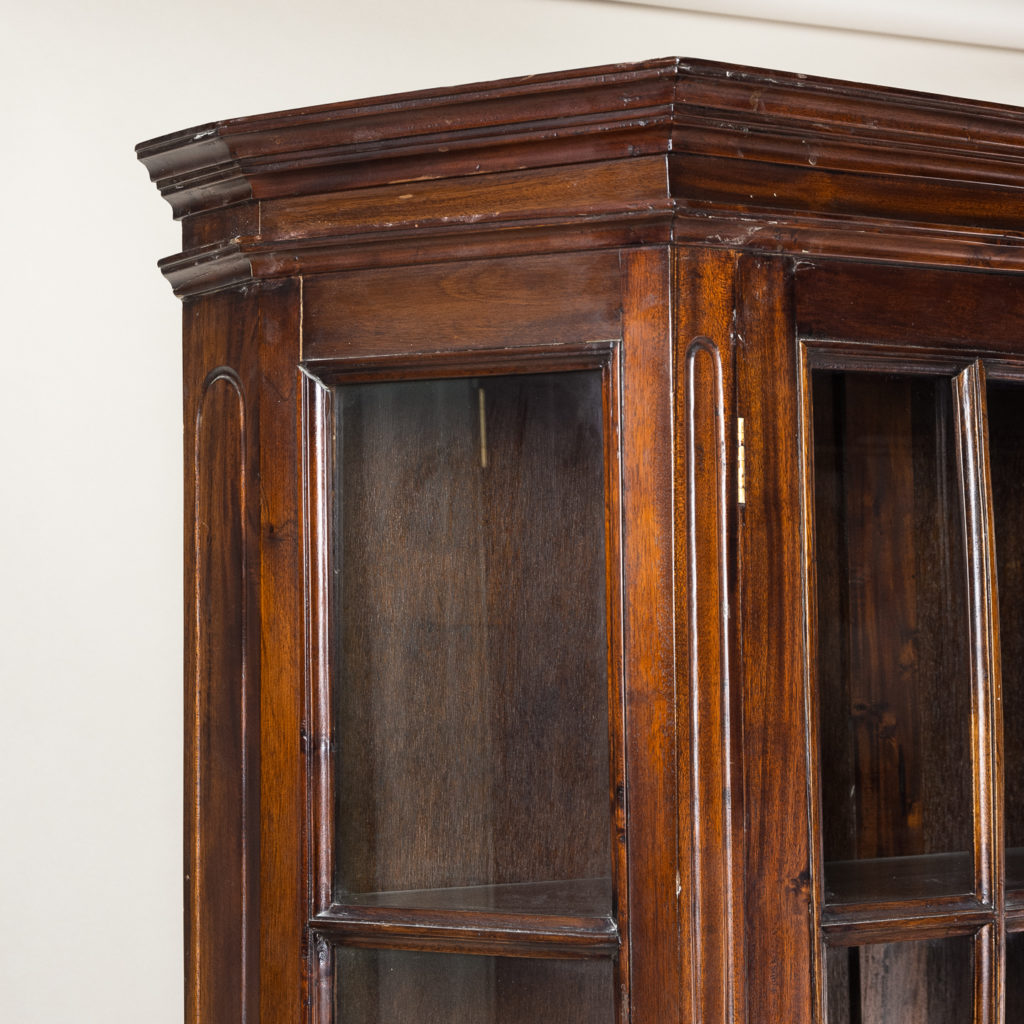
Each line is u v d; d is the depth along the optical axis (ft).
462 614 4.11
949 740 4.21
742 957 3.82
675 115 3.75
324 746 4.18
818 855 3.97
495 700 4.06
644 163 3.84
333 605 4.21
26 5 6.35
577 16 7.16
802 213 3.94
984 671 4.24
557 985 3.94
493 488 4.09
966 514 4.26
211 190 4.40
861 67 7.57
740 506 3.89
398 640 4.16
